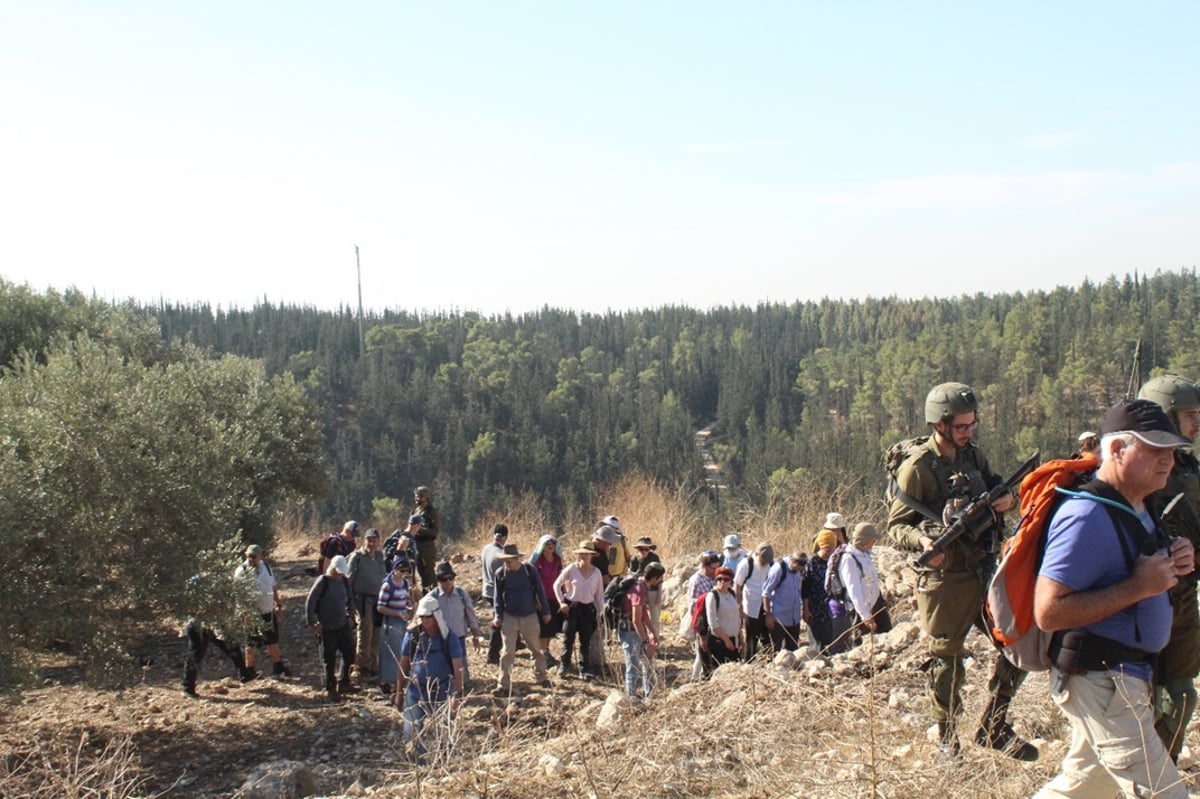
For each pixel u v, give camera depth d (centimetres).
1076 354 11194
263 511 1995
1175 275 14438
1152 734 275
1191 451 382
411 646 873
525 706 977
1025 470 422
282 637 1488
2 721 1027
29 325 2106
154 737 1011
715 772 471
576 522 1825
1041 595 284
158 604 1122
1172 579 271
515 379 12419
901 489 445
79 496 1084
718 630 912
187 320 13775
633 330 18875
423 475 9650
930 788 391
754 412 12900
